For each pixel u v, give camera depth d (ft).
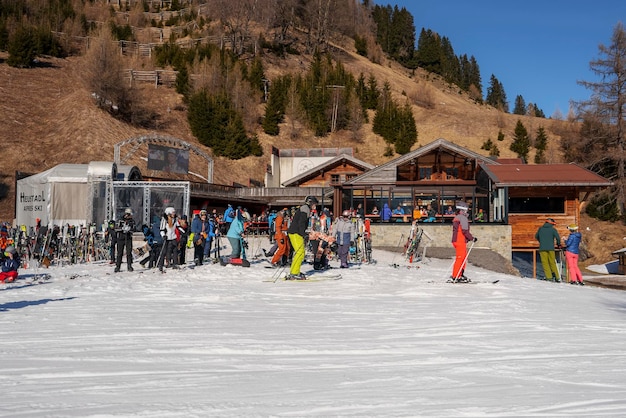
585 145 203.21
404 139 280.51
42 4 366.02
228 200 155.53
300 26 448.24
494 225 90.94
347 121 296.51
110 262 69.67
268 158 251.19
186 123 259.80
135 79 292.40
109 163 102.94
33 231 90.63
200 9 426.92
